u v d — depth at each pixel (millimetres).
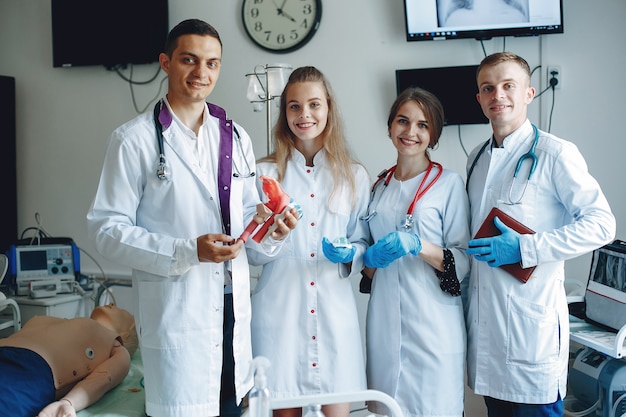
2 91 3838
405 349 2096
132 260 1763
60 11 3715
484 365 2064
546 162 2018
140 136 1824
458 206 2152
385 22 3260
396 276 2117
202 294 1810
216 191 1883
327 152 2145
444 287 2074
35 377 2061
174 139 1838
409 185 2180
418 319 2082
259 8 3406
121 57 3617
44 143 3914
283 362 2029
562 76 3102
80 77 3801
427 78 3139
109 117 3766
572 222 2025
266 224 1810
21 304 3129
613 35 3049
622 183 3080
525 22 3016
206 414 1806
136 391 2297
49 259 3299
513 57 2057
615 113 3068
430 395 2062
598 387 2377
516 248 1949
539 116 3141
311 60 3371
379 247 2014
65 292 3275
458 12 3064
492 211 2047
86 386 2129
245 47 3461
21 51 3916
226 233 1869
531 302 2000
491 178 2105
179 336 1784
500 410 2145
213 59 1827
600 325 2408
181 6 3562
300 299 2061
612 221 1962
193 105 1879
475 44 3160
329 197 2100
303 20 3348
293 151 2154
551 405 2023
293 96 2062
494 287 2039
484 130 3184
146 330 1816
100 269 3762
